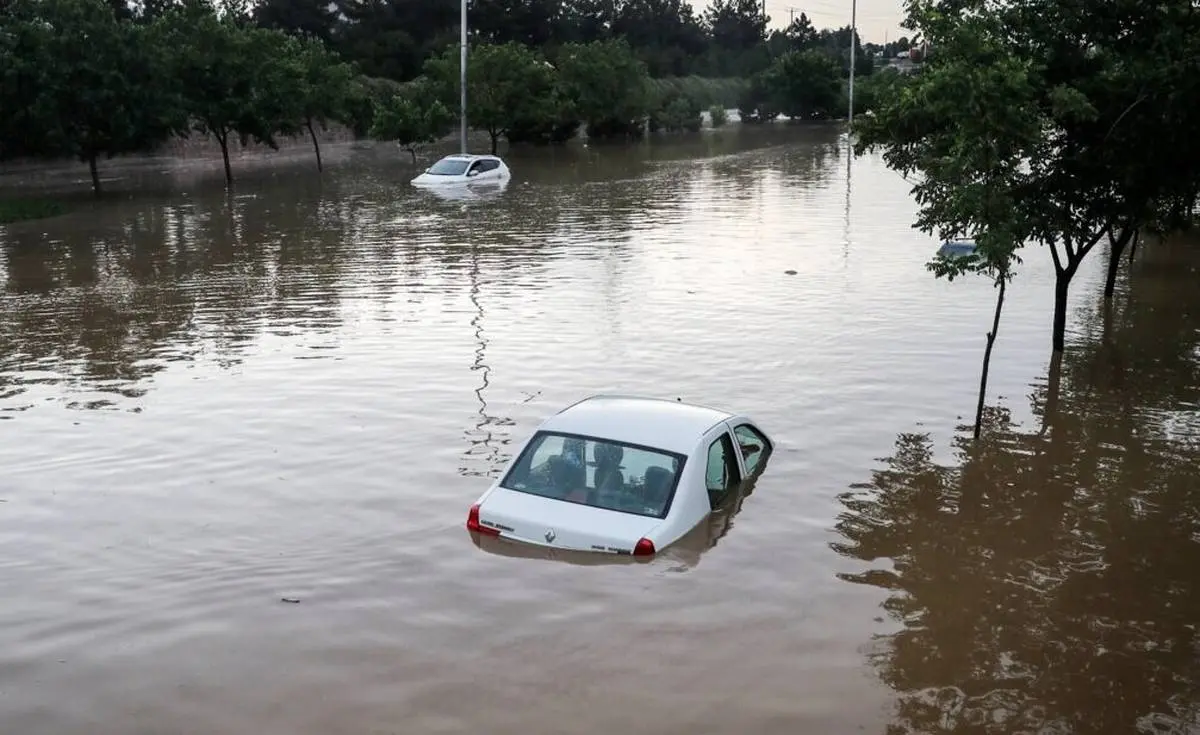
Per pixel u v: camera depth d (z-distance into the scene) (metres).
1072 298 20.30
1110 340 16.92
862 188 42.09
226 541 8.98
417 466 10.84
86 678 6.79
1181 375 14.86
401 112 57.34
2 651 7.12
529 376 14.33
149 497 10.04
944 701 6.66
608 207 35.84
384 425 12.20
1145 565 8.80
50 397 13.49
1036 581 8.46
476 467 10.80
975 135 12.29
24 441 11.69
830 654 7.20
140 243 28.19
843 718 6.43
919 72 14.23
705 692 6.67
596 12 122.12
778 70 103.31
